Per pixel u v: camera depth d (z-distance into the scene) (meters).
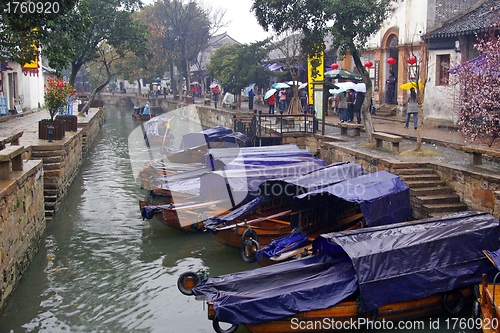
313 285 7.11
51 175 13.86
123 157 23.41
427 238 7.61
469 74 13.56
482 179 10.16
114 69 55.75
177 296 8.69
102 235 11.92
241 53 29.56
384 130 18.02
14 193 8.84
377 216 9.34
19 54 11.46
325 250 8.27
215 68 32.88
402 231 7.84
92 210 14.04
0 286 7.89
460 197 10.87
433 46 18.64
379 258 7.18
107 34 27.48
